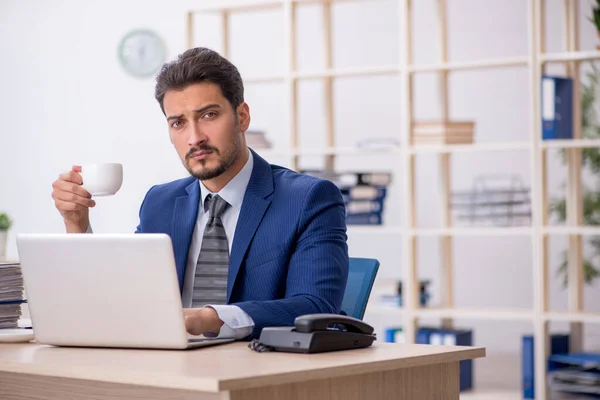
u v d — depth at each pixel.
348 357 1.81
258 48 7.57
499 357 6.77
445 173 5.36
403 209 5.17
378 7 7.38
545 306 4.88
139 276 1.91
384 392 1.86
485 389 5.47
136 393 1.82
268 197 2.36
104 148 7.61
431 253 7.33
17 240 2.04
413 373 1.93
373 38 7.40
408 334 5.16
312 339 1.86
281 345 1.89
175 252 2.43
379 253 7.42
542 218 4.86
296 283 2.24
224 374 1.57
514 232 4.91
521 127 7.04
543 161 4.88
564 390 4.97
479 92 7.14
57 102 7.76
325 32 5.41
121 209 7.55
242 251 2.31
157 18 7.51
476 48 7.14
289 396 1.67
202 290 2.37
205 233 2.40
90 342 2.02
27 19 7.84
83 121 7.68
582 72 6.56
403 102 5.12
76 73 7.70
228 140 2.27
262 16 7.55
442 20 5.21
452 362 2.04
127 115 7.54
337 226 2.32
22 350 2.03
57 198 2.39
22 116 7.85
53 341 2.06
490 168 7.12
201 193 2.47
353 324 1.97
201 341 2.03
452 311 5.09
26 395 2.05
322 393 1.73
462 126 5.11
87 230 2.45
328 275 2.23
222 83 2.26
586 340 6.76
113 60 7.59
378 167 7.39
